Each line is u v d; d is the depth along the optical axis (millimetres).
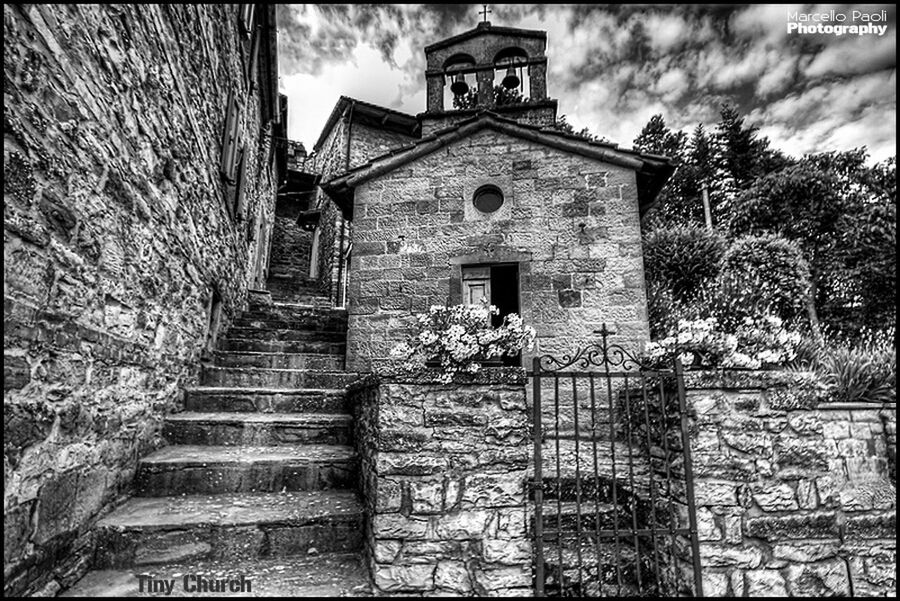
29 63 1763
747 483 2715
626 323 5031
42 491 1902
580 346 5016
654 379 3158
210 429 3582
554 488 3229
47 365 1922
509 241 5445
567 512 3041
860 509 2799
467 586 2369
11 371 1674
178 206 3666
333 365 5383
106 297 2477
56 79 1946
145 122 2930
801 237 10039
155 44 3059
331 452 3414
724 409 2793
